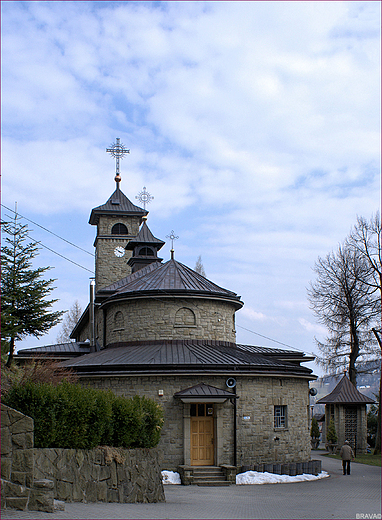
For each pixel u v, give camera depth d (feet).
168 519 42.01
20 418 41.55
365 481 85.15
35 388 47.21
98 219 164.45
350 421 150.61
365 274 147.74
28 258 92.79
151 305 98.48
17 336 89.71
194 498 61.31
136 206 165.78
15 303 89.56
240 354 94.17
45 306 91.09
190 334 97.45
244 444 85.05
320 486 77.51
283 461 89.30
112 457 51.60
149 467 56.95
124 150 174.70
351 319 148.77
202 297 98.32
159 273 106.63
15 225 93.30
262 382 89.25
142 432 57.88
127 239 160.76
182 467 79.51
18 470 40.65
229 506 54.60
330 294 152.76
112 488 51.01
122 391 84.43
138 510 46.42
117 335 101.76
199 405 85.25
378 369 154.81
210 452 83.87
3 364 77.30
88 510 42.83
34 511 39.42
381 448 137.80
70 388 50.60
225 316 102.58
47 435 45.75
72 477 46.91
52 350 120.57
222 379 85.97
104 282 157.07
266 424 88.17
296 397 94.73
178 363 84.84
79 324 160.04
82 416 49.01
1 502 39.52
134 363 84.74
